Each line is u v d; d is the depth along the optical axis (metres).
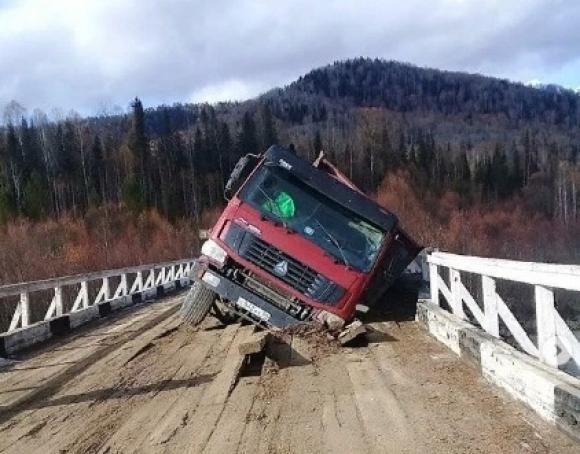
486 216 91.62
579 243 75.88
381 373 7.73
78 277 15.70
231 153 112.19
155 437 5.71
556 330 5.81
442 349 8.92
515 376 6.11
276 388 7.26
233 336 10.54
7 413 6.89
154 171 103.62
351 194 10.59
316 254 10.25
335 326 10.06
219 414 6.31
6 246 55.88
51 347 11.55
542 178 116.44
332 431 5.61
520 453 4.81
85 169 99.25
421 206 95.31
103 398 7.25
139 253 68.81
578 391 5.03
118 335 12.22
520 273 6.30
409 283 14.20
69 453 5.44
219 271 10.52
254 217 10.44
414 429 5.52
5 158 93.31
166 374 8.23
